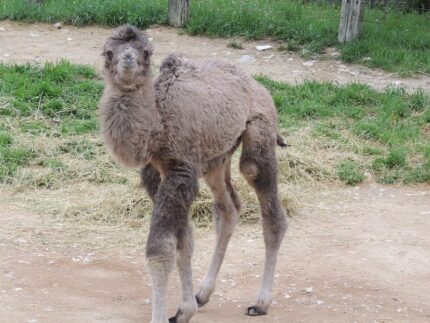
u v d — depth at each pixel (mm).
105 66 5918
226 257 8344
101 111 5957
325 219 9594
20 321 6422
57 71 13180
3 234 8586
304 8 19141
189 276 6371
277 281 7734
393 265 8234
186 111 6168
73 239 8633
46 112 11953
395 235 9094
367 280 7812
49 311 6680
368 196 10438
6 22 17219
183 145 6141
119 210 9406
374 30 17234
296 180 10641
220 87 6516
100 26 17438
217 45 16484
